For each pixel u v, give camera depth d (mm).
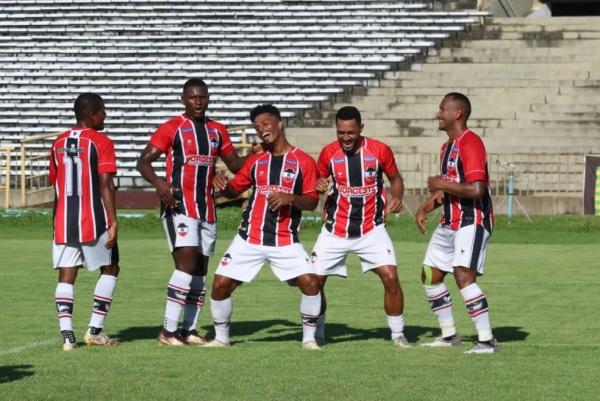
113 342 22562
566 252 47031
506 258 44219
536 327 25625
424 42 82875
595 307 29469
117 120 80438
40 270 38500
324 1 89188
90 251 22078
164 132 22688
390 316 22656
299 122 79438
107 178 22078
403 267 40062
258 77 82562
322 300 22812
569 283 35406
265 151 22203
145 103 82000
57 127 81312
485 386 17891
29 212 61312
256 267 22141
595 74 79062
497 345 22453
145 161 22562
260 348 22141
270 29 86938
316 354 21281
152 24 88938
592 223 57562
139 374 18922
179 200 22594
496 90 78500
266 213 22000
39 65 86062
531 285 34844
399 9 87438
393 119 78312
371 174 22156
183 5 90438
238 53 84938
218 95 81312
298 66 82812
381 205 22500
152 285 34312
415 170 68250
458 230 21688
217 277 22156
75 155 21984
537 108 77000
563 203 64125
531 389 17656
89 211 22031
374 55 82688
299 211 22156
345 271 22766
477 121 76562
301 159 22047
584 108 76938
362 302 30422
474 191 21172
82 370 19312
